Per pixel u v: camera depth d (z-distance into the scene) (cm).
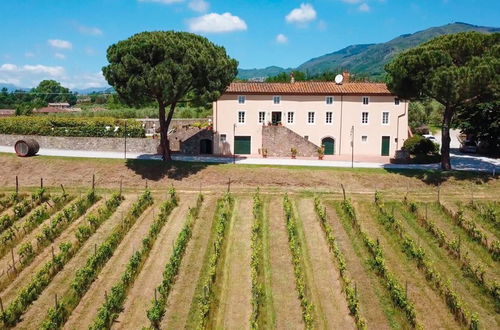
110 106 10706
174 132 5950
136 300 2508
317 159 5222
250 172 4456
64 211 3438
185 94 4781
